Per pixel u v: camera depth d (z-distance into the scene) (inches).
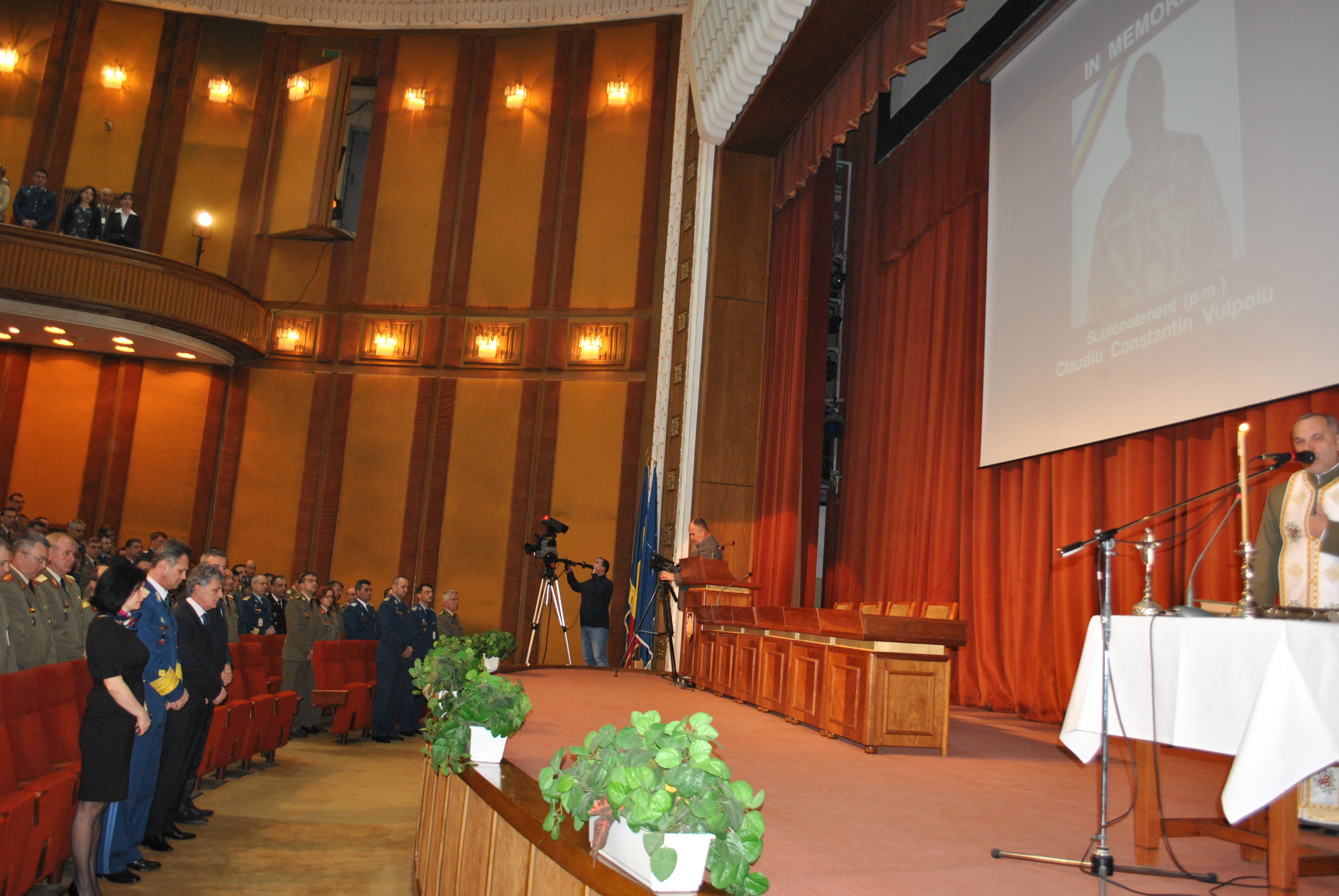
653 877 82.9
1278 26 242.5
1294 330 229.3
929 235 416.5
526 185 545.3
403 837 213.0
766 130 442.9
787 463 434.0
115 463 517.3
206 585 191.9
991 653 356.5
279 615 374.0
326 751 322.0
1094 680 123.4
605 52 550.9
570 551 503.2
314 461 529.7
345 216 601.6
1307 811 121.8
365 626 385.7
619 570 495.2
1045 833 132.4
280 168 549.3
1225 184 254.2
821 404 440.8
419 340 537.6
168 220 542.9
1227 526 258.4
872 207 472.7
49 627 211.9
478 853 129.7
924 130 429.4
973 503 373.1
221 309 502.9
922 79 461.1
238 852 193.6
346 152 603.2
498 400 526.9
